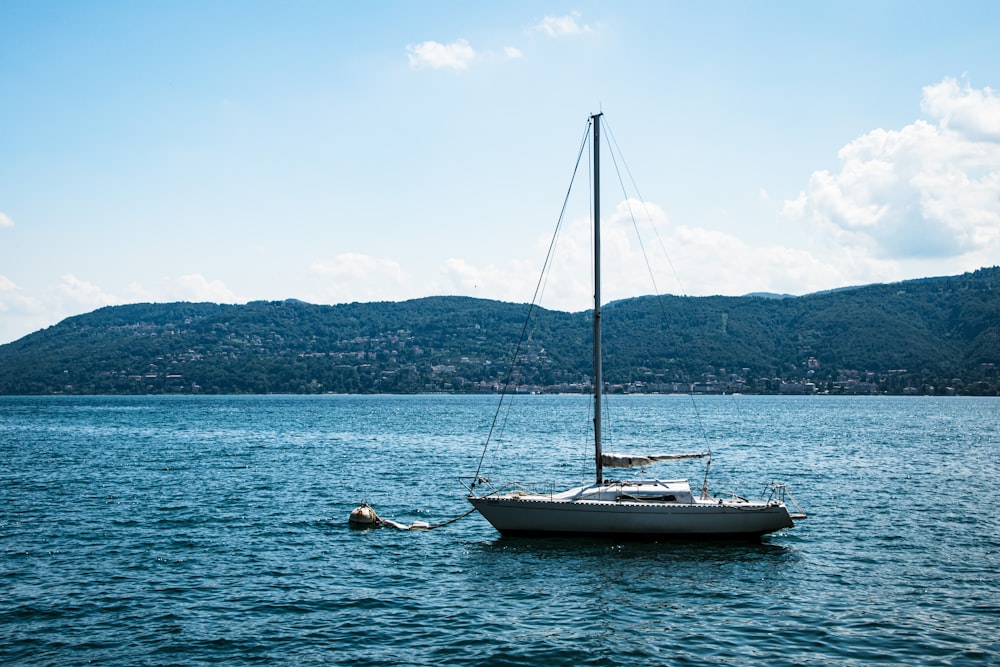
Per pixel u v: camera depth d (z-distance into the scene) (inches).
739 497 1419.8
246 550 1272.1
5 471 2304.4
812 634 885.2
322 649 841.5
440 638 876.0
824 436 3865.7
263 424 5059.1
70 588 1045.8
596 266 1422.2
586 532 1322.6
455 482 2095.2
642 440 3641.7
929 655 824.3
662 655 828.0
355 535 1389.0
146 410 7578.7
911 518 1530.5
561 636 882.8
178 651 832.3
